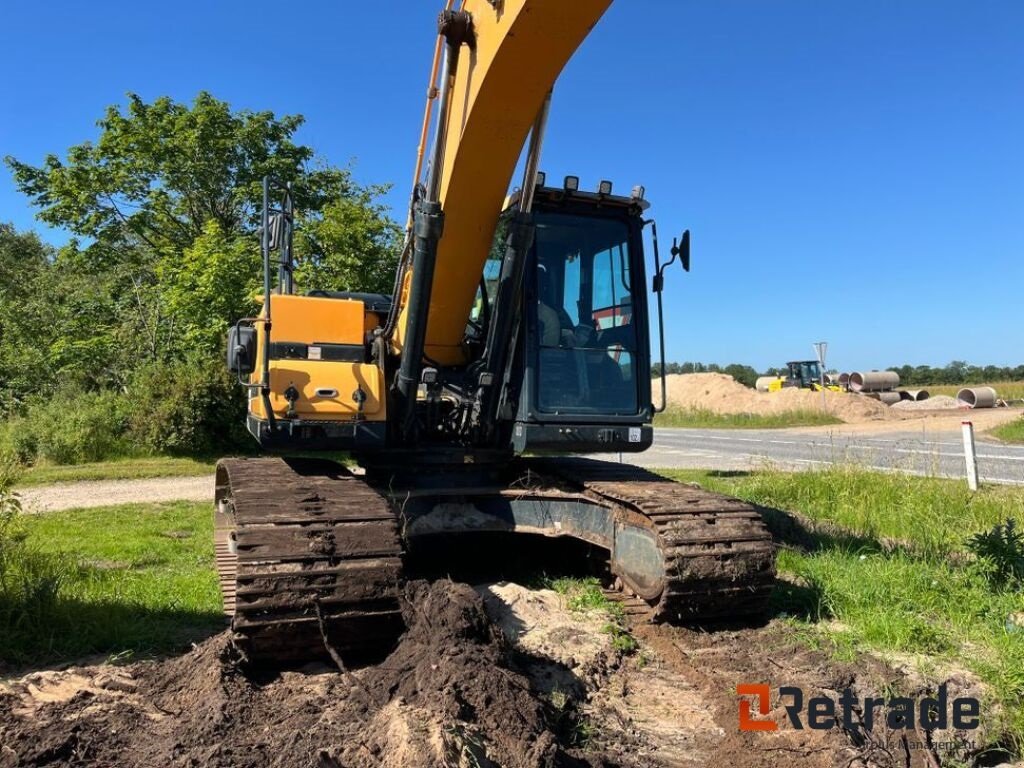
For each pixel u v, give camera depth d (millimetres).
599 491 5602
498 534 6445
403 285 5754
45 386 21984
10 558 5805
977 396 34312
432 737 2945
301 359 5359
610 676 4309
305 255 17875
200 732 3359
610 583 5855
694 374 41688
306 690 3877
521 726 3355
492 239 5285
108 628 4945
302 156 23109
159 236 23016
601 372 6027
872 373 40312
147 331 20047
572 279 6023
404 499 5703
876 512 8805
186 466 15258
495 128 4547
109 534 8562
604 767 3307
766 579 4852
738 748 3475
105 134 21766
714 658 4543
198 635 5070
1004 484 11344
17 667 4465
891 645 4820
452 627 3914
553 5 3867
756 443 21422
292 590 3945
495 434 6031
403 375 5402
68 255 22547
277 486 4789
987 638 4855
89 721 3584
